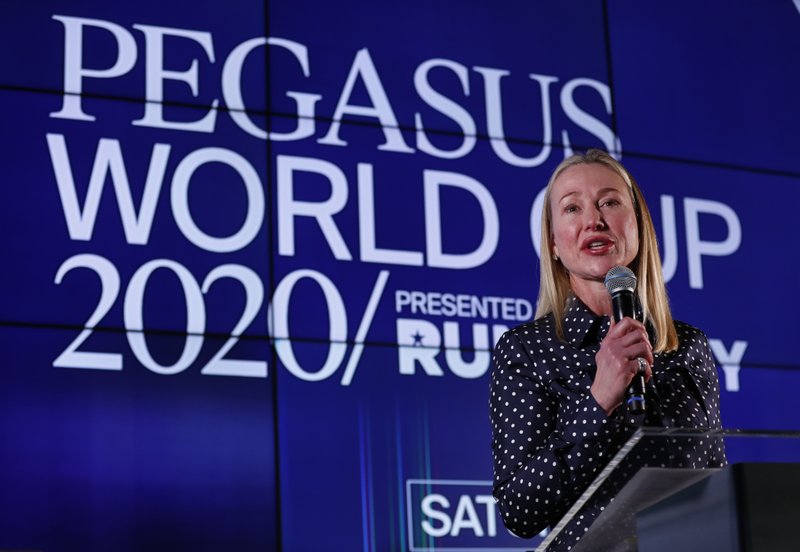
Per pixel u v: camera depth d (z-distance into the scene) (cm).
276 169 802
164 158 782
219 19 820
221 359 758
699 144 907
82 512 711
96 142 772
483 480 783
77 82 779
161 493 727
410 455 775
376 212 815
